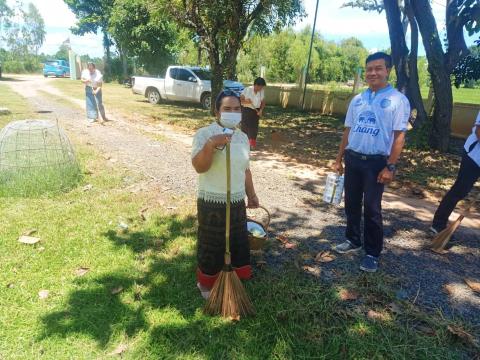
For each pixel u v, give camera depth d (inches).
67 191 195.9
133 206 180.7
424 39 346.6
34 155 203.2
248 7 501.0
